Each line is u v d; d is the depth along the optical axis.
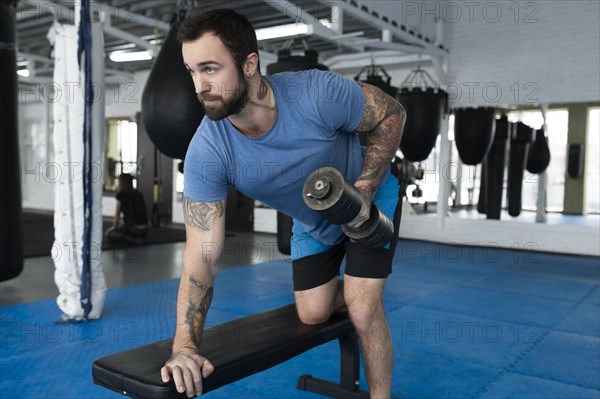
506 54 6.46
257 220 7.96
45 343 2.75
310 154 1.37
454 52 6.76
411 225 7.29
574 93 6.10
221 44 1.10
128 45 7.35
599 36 5.91
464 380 2.34
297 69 2.92
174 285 4.21
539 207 7.68
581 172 9.29
